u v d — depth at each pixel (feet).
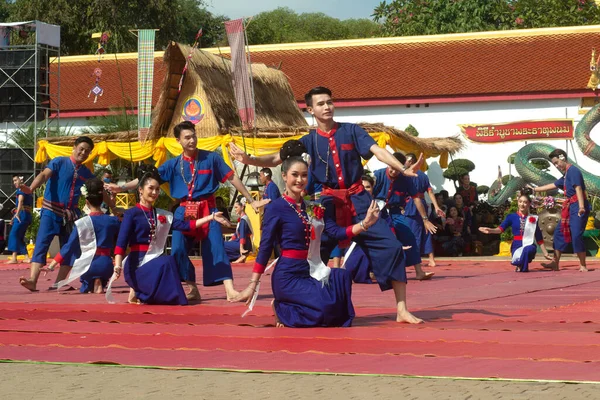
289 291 25.46
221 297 36.88
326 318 25.12
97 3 142.20
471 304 32.22
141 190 33.91
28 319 28.43
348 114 104.37
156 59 113.19
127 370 18.60
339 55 109.19
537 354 19.74
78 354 20.79
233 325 26.12
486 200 92.84
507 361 18.86
